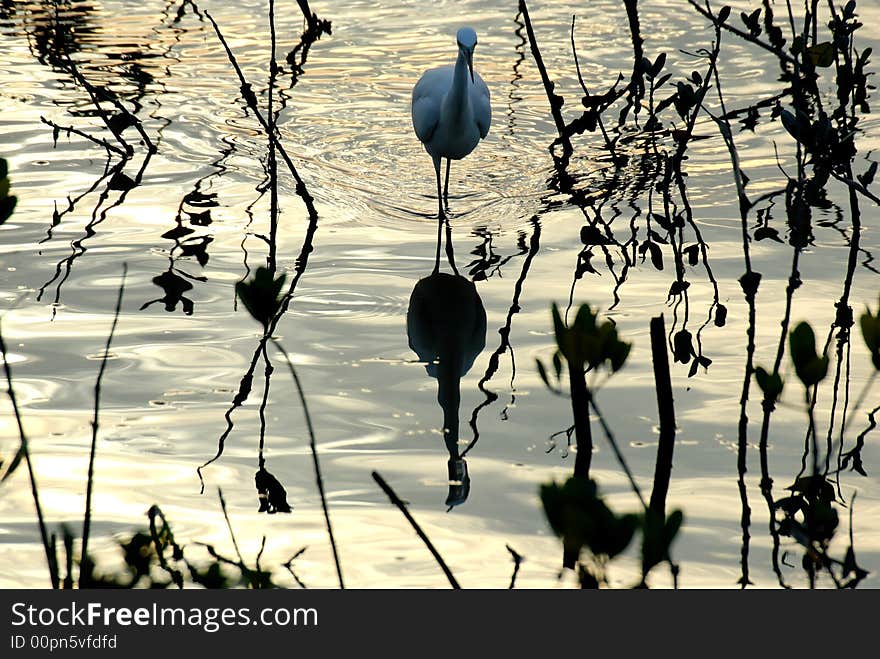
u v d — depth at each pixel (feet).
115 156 48.55
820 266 38.17
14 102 54.08
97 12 67.67
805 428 28.48
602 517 12.89
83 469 26.71
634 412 29.43
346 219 43.27
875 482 26.08
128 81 57.06
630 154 50.01
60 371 31.27
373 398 30.32
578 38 63.46
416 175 48.37
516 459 27.35
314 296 36.55
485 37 64.03
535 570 23.18
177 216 42.88
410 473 26.84
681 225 42.34
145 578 21.08
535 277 38.19
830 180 46.01
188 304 35.73
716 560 23.49
